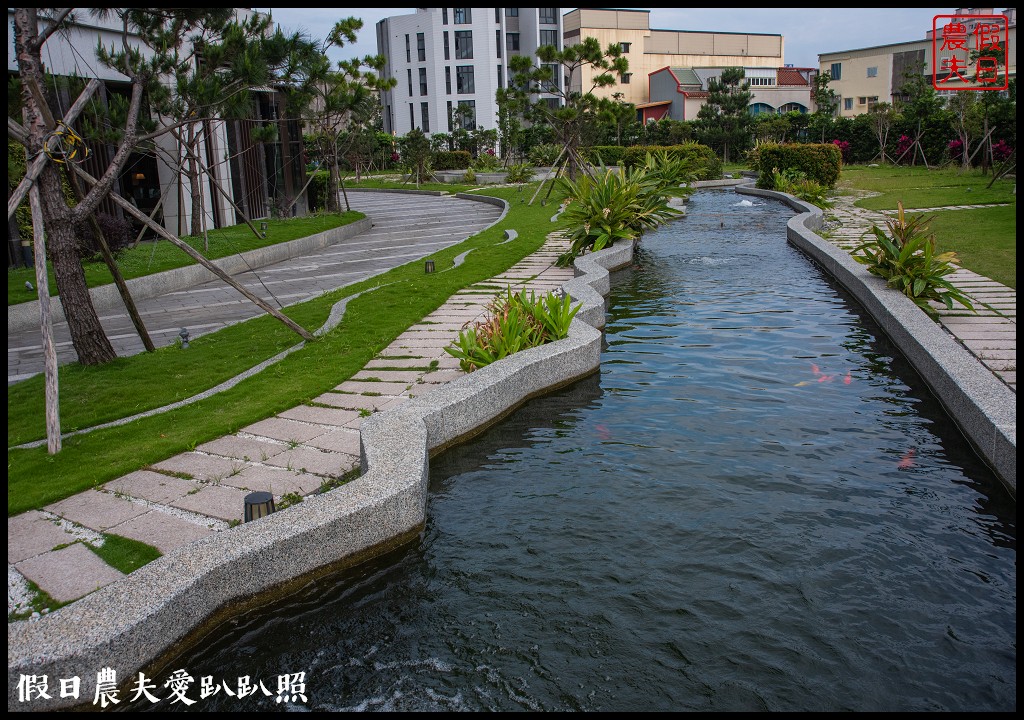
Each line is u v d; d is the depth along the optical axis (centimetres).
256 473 551
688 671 363
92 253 1400
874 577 432
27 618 381
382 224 2430
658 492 535
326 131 2498
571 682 358
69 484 531
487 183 3884
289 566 432
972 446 589
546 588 430
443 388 670
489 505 532
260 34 998
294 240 1781
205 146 1973
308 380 757
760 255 1505
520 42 6556
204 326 1061
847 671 361
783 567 442
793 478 548
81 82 1283
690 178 3203
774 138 4641
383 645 390
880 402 690
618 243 1458
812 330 936
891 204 2089
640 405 705
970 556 450
